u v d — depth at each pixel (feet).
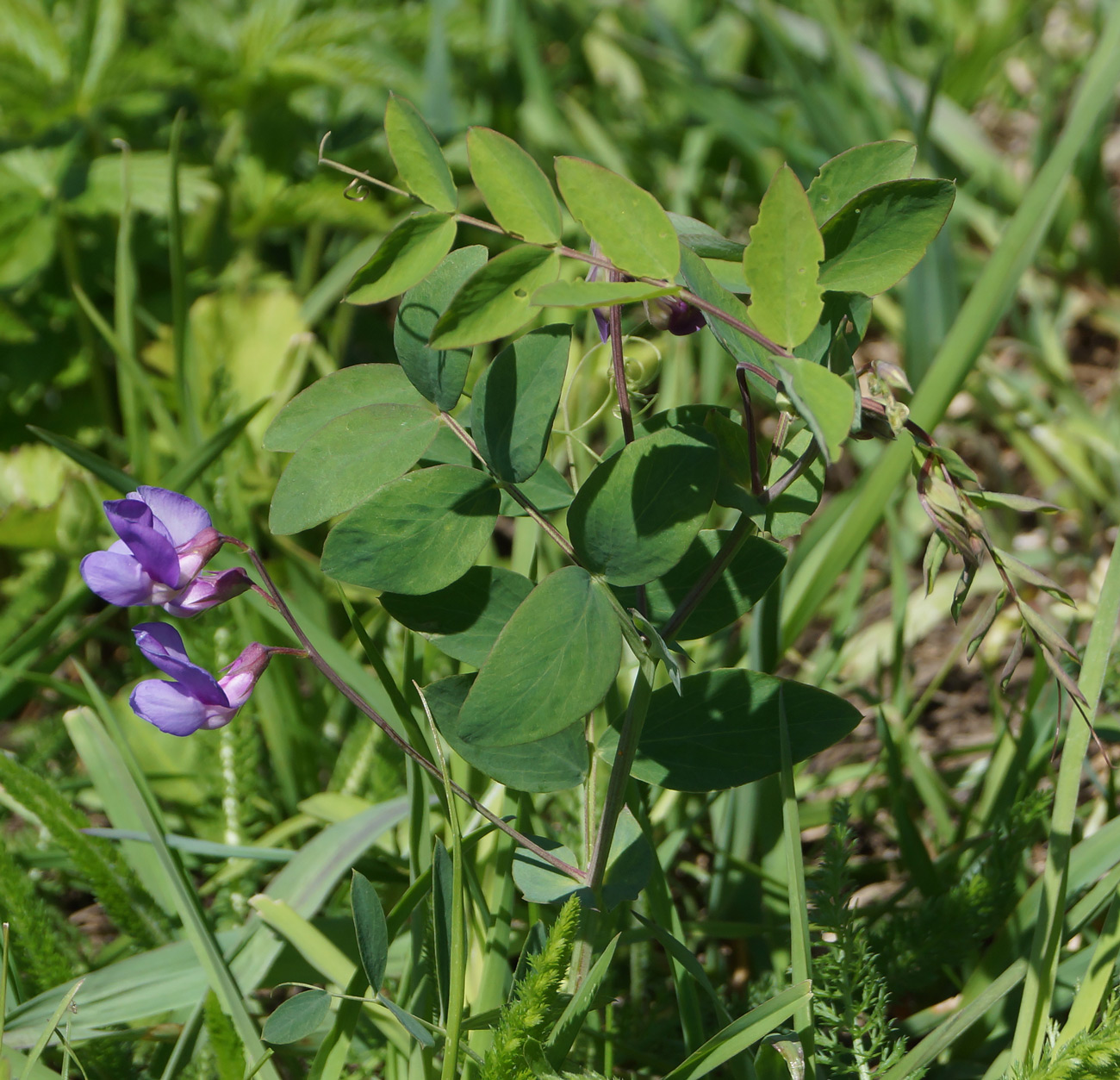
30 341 3.95
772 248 2.44
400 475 2.55
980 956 2.84
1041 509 2.47
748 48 6.06
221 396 3.66
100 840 2.77
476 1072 2.63
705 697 2.60
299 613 2.90
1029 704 2.89
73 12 4.76
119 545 2.54
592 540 2.52
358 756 2.95
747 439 2.53
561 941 2.54
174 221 3.11
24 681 3.04
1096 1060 2.56
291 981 2.76
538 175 2.48
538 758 2.61
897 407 2.48
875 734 3.29
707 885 2.91
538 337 2.54
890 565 3.61
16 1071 2.65
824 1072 2.69
